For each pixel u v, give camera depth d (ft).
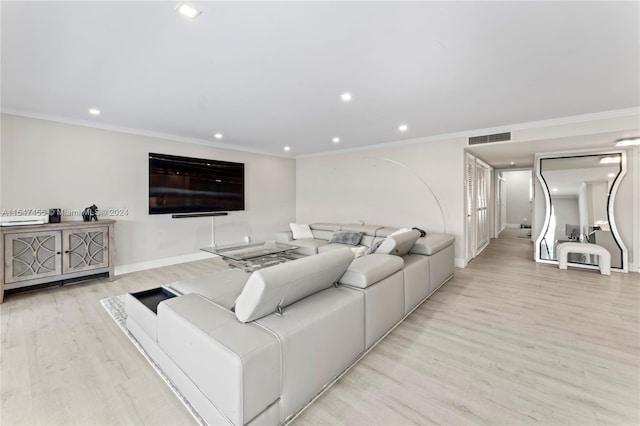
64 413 5.17
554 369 6.46
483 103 10.84
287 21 5.87
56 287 12.30
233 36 6.43
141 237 15.24
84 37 6.46
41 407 5.31
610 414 5.12
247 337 4.68
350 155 20.58
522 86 9.20
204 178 17.85
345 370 6.39
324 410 5.24
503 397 5.56
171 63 7.70
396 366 6.59
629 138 12.84
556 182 16.47
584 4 5.36
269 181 22.17
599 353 7.08
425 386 5.90
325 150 21.54
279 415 4.79
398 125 14.10
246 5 5.35
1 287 10.36
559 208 16.42
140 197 15.16
